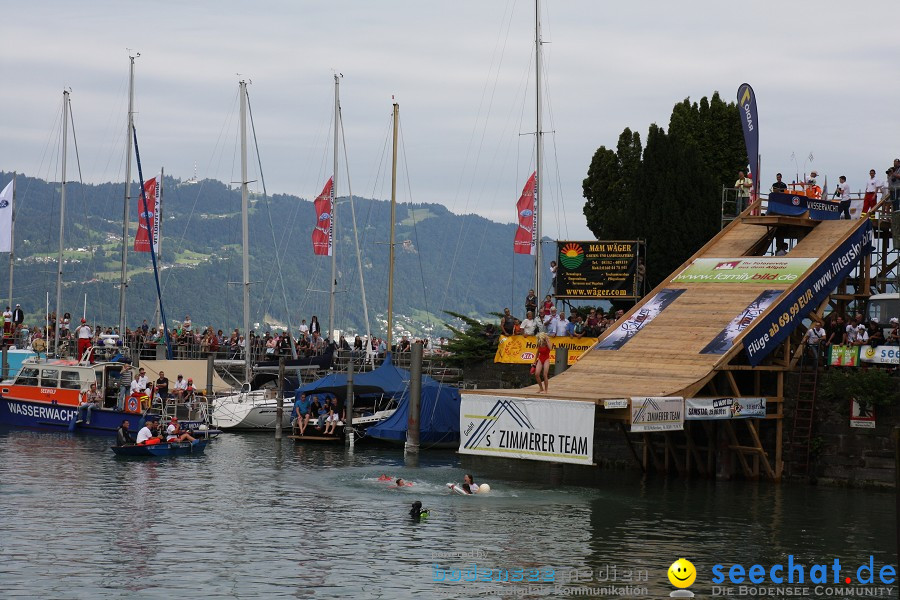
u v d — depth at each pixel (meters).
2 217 87.06
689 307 56.53
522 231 67.44
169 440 59.81
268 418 72.00
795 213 58.66
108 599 31.14
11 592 31.59
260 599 31.50
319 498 46.47
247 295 79.81
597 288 65.44
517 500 46.91
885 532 41.12
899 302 57.44
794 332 55.94
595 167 85.75
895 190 58.28
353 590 32.56
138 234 80.69
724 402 50.84
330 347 75.00
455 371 74.00
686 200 74.38
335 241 84.94
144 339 83.88
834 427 51.88
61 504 43.94
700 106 83.50
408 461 59.41
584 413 47.75
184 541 38.00
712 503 46.69
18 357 80.19
